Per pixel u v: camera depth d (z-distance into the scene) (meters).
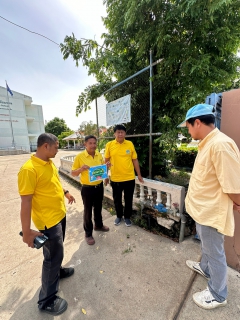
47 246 1.39
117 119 3.51
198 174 1.29
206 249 1.32
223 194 1.17
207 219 1.25
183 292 1.52
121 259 2.00
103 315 1.36
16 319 1.37
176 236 2.35
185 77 2.57
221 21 2.27
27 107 28.69
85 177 2.25
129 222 2.75
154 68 2.94
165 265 1.85
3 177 6.78
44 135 1.38
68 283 1.69
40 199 1.36
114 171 2.59
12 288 1.68
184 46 2.46
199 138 1.34
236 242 1.68
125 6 2.76
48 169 1.42
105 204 3.79
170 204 2.42
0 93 23.45
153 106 3.00
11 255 2.22
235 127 1.61
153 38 2.59
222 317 1.29
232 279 1.61
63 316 1.37
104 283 1.67
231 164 1.07
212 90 2.90
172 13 2.13
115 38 3.42
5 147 24.25
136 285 1.62
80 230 2.78
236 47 2.57
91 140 2.28
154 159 3.48
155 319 1.31
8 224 3.09
